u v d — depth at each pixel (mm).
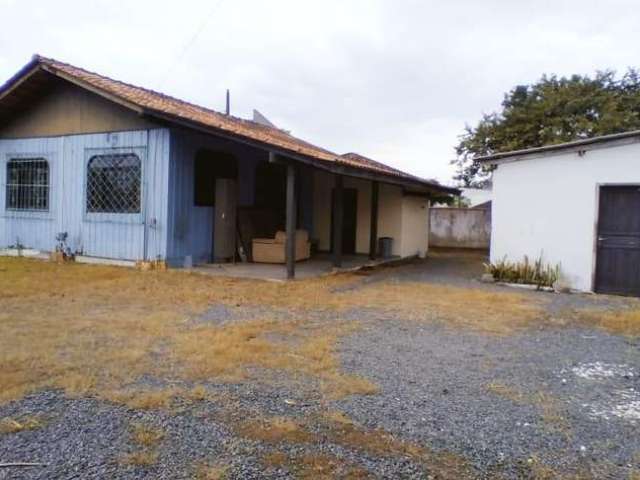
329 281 8820
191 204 9812
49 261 10203
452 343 4855
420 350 4559
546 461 2500
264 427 2801
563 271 8922
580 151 8688
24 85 10133
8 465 2316
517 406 3244
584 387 3672
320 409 3086
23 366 3736
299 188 14016
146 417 2879
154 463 2365
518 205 9398
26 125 11102
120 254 9812
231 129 8758
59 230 10664
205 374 3664
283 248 10812
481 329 5508
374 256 12648
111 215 9891
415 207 15578
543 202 9133
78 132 10336
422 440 2701
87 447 2506
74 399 3127
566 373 4012
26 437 2604
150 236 9453
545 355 4539
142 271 8992
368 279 9531
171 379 3539
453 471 2379
